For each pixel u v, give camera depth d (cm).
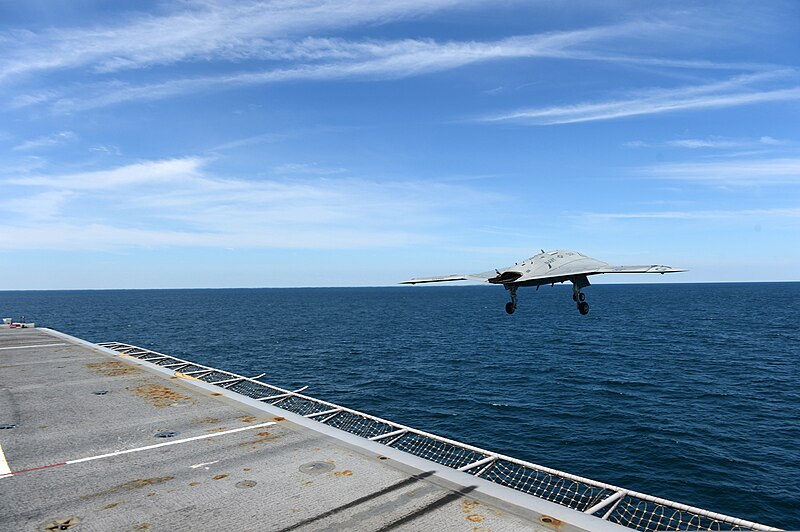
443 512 784
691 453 2633
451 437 2928
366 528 731
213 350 6481
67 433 1204
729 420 3209
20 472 959
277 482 907
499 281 1781
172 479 924
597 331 8550
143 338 7794
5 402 1497
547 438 2902
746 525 763
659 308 14625
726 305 15725
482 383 4400
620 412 3419
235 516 772
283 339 7769
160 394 1603
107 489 878
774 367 4994
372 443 1122
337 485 894
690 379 4444
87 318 12144
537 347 6681
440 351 6412
